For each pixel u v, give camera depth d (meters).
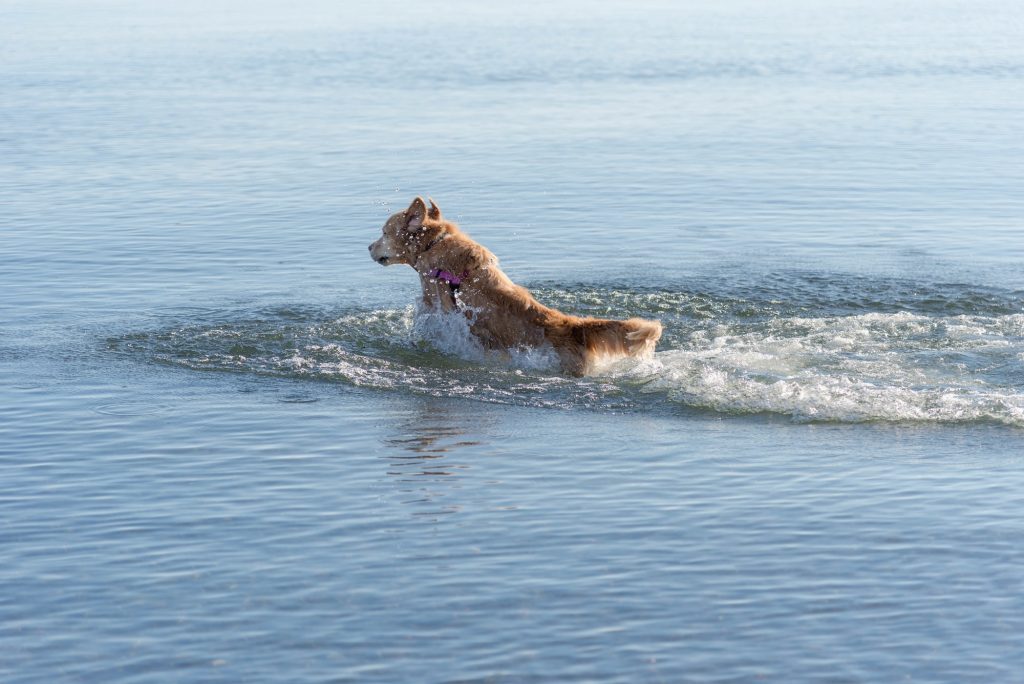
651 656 6.06
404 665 6.00
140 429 9.59
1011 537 7.35
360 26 61.84
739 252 16.75
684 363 11.29
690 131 28.44
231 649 6.17
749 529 7.55
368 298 14.27
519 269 15.90
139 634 6.33
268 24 63.16
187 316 13.30
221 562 7.15
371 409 10.20
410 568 7.05
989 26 61.00
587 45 50.41
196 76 39.81
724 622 6.39
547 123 29.61
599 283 14.84
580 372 11.31
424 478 8.52
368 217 19.19
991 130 28.06
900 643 6.16
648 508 7.92
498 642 6.20
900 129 28.44
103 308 13.70
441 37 54.81
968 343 11.76
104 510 7.95
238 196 21.02
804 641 6.19
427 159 24.77
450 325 12.20
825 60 44.53
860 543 7.32
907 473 8.48
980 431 9.35
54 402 10.29
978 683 5.80
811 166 23.70
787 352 11.57
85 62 44.25
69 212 19.66
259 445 9.24
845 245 17.14
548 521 7.72
